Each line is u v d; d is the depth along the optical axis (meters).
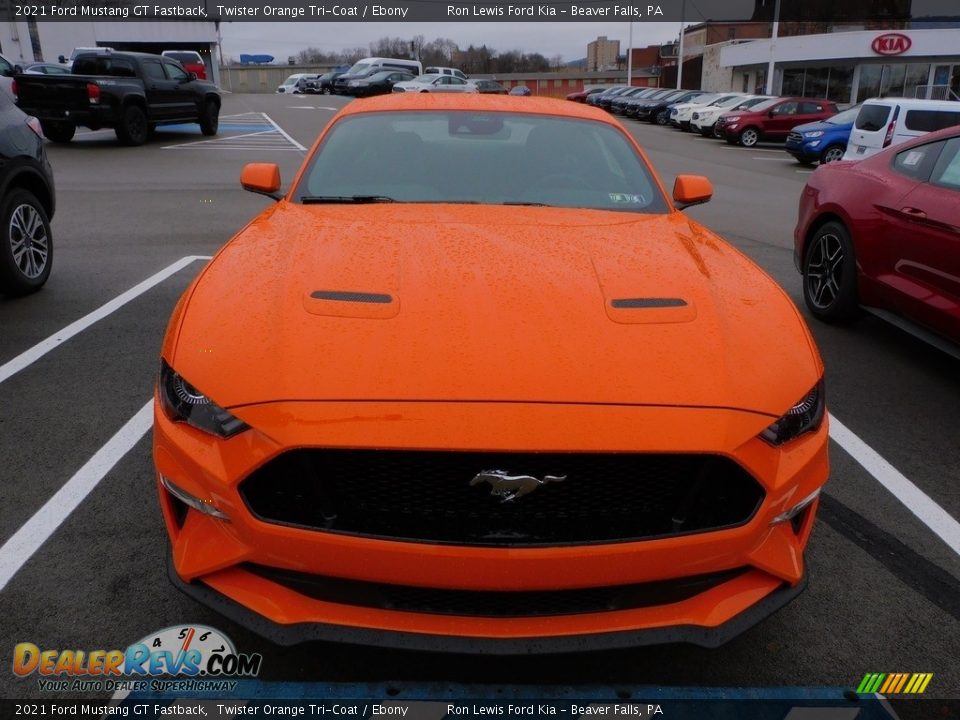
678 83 46.69
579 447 1.73
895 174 4.64
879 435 3.62
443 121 3.52
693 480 1.81
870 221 4.64
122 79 14.95
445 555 1.74
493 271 2.28
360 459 1.77
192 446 1.87
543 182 3.21
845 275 4.92
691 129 27.66
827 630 2.30
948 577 2.57
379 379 1.83
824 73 37.56
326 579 1.83
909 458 3.40
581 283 2.23
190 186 10.85
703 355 1.97
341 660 2.12
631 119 35.78
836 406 3.94
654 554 1.79
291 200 3.10
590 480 1.79
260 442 1.78
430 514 1.78
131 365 4.12
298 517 1.81
